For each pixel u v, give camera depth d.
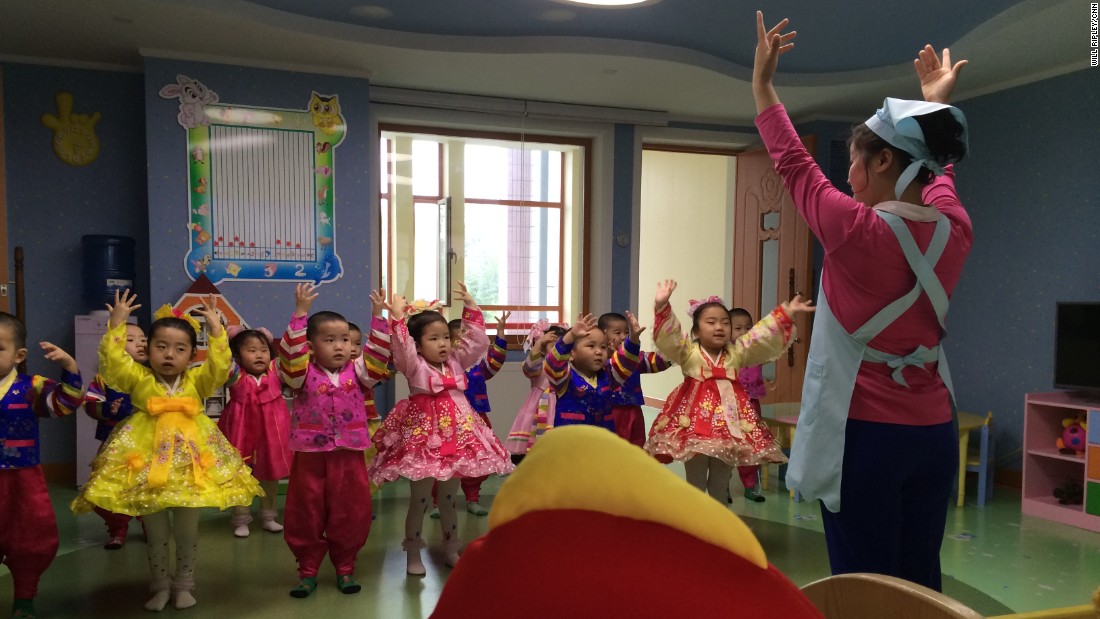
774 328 3.10
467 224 5.41
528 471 0.52
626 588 0.49
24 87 4.23
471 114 4.98
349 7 3.67
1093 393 4.04
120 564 3.04
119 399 3.03
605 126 5.29
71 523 3.58
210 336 2.64
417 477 2.64
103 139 4.39
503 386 5.11
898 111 1.48
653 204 7.88
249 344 3.43
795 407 4.93
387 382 4.83
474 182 5.42
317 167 4.38
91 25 3.70
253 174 4.26
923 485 1.54
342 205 4.45
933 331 1.51
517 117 5.09
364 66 4.34
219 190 4.20
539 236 5.57
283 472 3.43
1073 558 3.24
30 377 2.55
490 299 5.48
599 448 0.51
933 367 1.56
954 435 1.56
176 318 2.66
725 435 3.03
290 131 4.32
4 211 4.13
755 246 5.79
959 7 3.58
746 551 0.50
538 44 4.04
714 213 6.92
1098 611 0.97
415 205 5.36
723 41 4.13
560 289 5.62
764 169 5.68
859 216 1.44
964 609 0.89
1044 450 3.93
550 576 0.50
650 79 4.54
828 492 1.54
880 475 1.50
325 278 4.42
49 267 4.32
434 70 4.40
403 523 3.65
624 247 5.40
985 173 4.72
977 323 4.78
